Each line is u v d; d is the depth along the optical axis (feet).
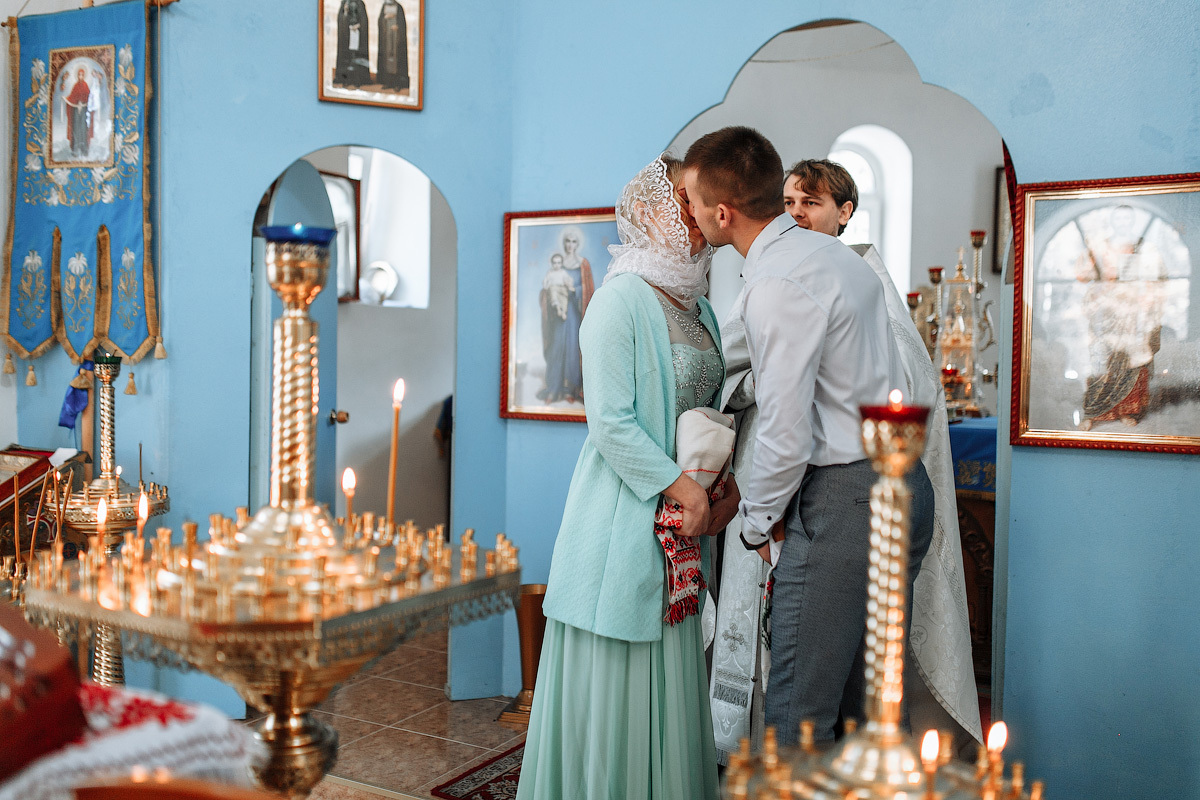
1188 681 10.01
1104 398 10.23
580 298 13.28
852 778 3.51
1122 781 10.28
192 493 12.96
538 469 13.70
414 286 22.66
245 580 4.44
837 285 7.38
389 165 22.43
